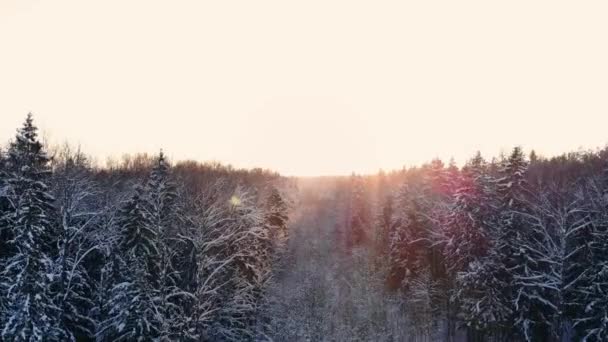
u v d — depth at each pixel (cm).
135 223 2869
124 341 2503
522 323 3161
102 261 3144
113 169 5856
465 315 3547
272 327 4188
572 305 3095
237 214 3469
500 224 3416
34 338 2325
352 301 5194
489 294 3222
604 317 2594
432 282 4612
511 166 3528
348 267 6631
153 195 2992
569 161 6469
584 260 3116
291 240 8125
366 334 4288
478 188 3803
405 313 4756
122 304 2547
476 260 3466
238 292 3222
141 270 2531
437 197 5506
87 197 3656
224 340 3438
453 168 5519
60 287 2647
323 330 4319
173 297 2922
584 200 3609
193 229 3009
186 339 2666
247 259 3650
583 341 2698
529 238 3544
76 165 3653
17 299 2394
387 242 6397
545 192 3888
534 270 3328
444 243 4650
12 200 2672
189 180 4388
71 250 3094
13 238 2697
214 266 3234
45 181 2783
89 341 2842
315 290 5503
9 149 2717
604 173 4284
